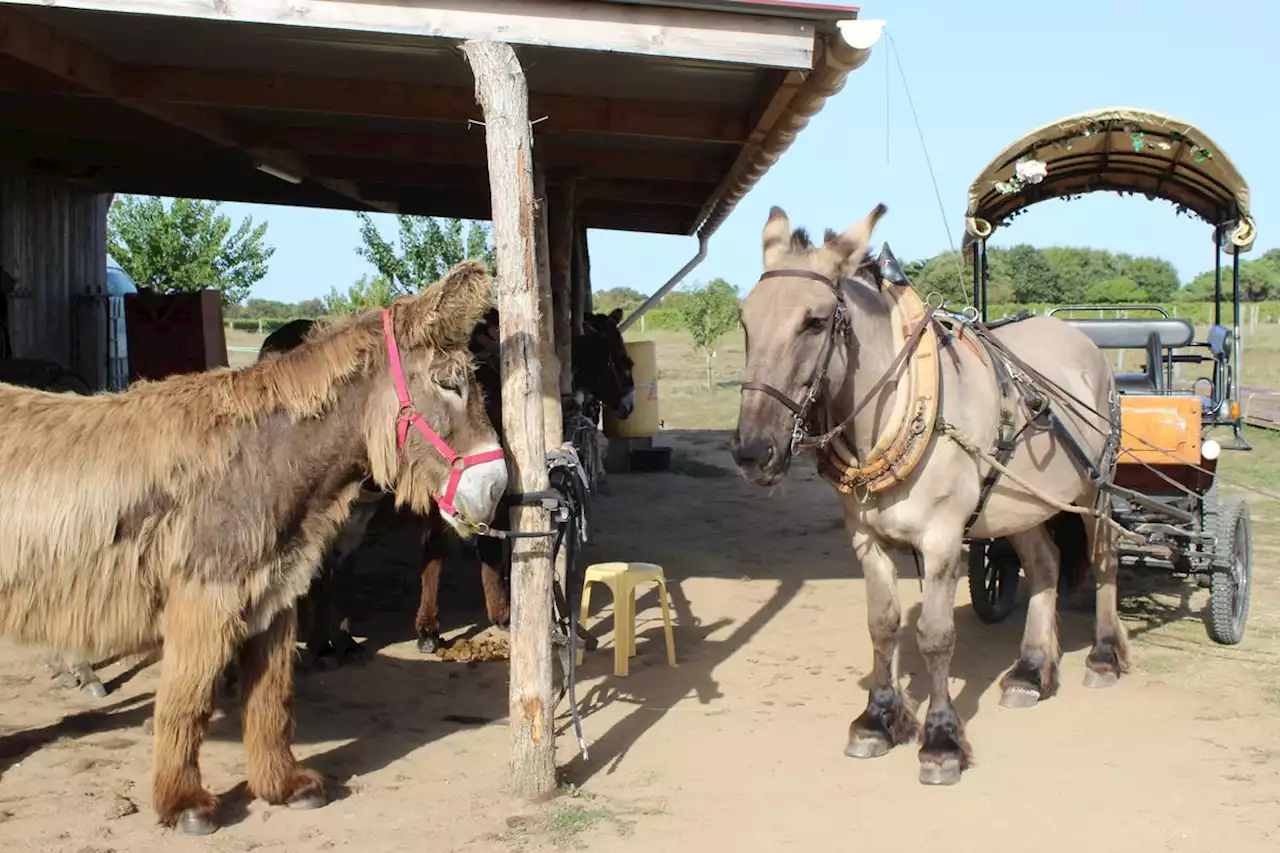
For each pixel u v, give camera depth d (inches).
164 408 169.2
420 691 242.5
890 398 186.2
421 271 695.7
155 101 272.2
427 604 273.4
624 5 194.1
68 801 178.1
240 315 2107.5
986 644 281.9
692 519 459.5
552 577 183.6
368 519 255.4
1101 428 245.3
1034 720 223.5
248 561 166.1
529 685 182.2
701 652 275.9
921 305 197.2
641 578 261.4
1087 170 327.0
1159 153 300.0
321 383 170.2
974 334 217.5
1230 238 298.8
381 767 197.2
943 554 191.8
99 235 484.1
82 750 201.3
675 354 1601.9
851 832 170.2
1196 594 327.3
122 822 170.7
